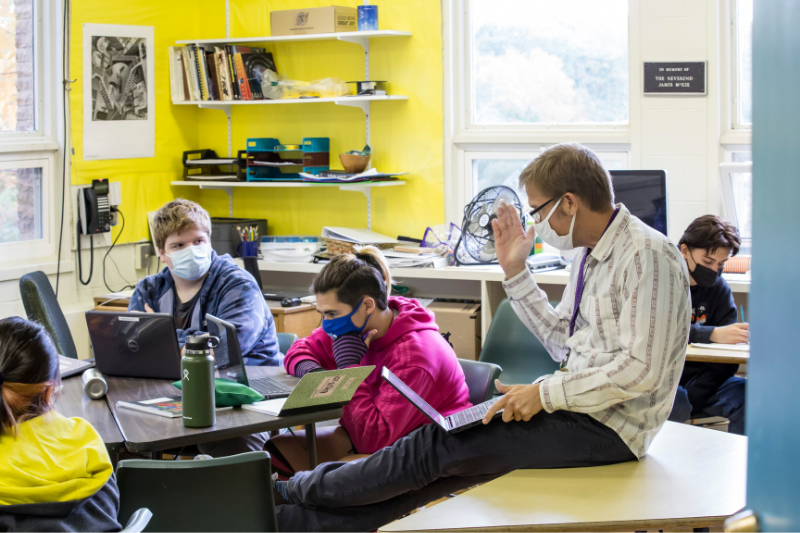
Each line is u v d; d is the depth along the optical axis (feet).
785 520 2.33
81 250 14.58
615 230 6.06
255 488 5.22
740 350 9.18
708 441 6.75
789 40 2.26
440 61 14.47
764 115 2.47
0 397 4.83
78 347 14.15
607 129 13.84
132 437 5.93
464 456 6.20
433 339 7.61
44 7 13.85
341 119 15.43
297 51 15.61
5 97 13.58
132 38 15.15
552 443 6.07
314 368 7.86
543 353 9.85
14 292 13.50
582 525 5.21
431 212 14.90
